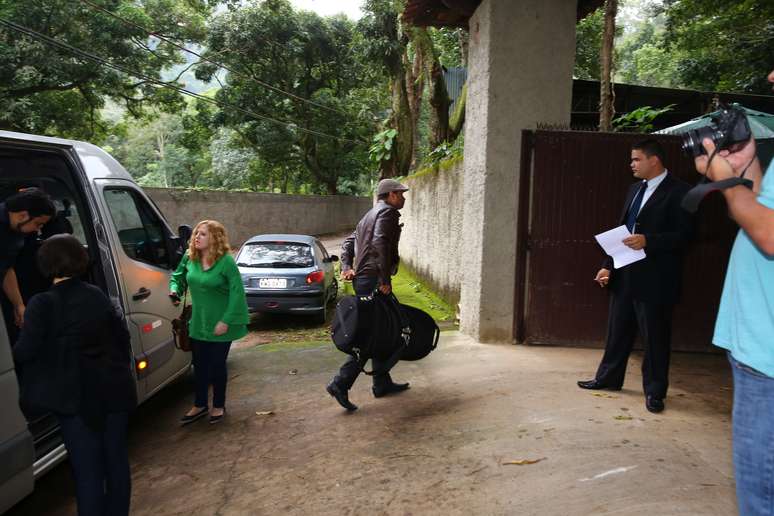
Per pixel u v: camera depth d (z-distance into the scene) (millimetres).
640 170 3625
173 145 42812
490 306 5652
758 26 14227
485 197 5508
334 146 31438
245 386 5219
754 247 1540
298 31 25859
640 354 5285
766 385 1488
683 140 1675
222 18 25016
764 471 1504
